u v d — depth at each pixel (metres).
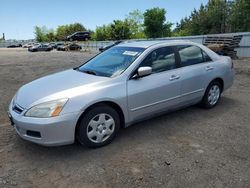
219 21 53.38
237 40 17.17
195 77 5.31
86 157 3.90
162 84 4.72
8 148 4.21
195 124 5.10
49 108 3.72
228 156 3.89
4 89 8.62
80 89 3.97
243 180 3.32
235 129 4.86
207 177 3.38
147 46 4.87
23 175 3.49
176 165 3.66
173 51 5.11
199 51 5.63
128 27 61.16
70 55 30.45
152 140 4.43
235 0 47.09
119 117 4.37
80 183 3.31
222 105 6.25
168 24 47.53
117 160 3.81
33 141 3.80
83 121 3.92
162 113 5.00
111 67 4.67
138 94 4.41
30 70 14.33
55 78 4.61
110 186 3.24
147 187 3.21
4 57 27.00
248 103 6.42
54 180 3.38
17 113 3.93
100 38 62.44
